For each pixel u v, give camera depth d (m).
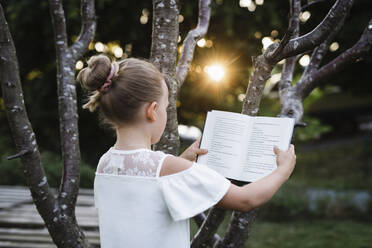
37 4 6.98
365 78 8.12
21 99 1.29
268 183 1.14
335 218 6.48
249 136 1.30
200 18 1.77
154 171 1.15
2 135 9.16
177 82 1.57
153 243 1.14
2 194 5.04
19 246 2.78
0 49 1.24
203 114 8.66
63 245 1.38
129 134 1.20
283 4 6.17
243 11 6.16
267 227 5.85
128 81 1.15
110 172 1.22
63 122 1.45
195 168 1.14
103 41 7.59
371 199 6.54
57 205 1.37
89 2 1.61
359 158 12.18
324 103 17.03
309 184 9.52
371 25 1.49
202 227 1.52
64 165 1.42
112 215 1.20
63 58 1.49
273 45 1.37
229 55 6.43
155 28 1.46
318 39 1.29
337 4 1.26
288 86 1.69
